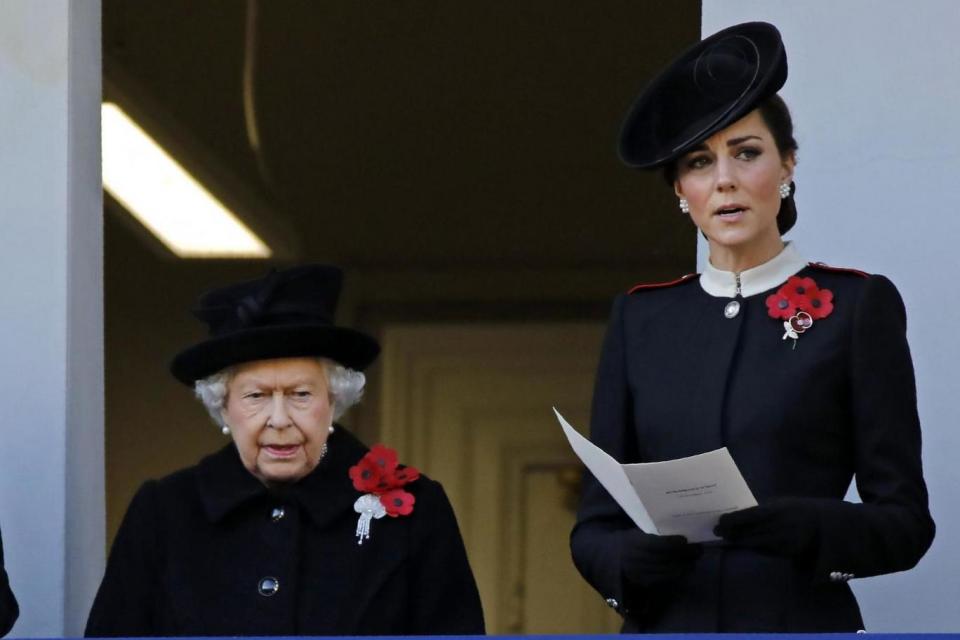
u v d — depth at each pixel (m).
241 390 18.67
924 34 22.20
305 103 35.22
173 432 35.44
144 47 34.00
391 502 18.77
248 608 18.33
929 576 21.39
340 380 18.98
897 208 21.97
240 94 34.91
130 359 35.94
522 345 36.97
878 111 22.14
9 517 22.23
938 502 21.52
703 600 17.06
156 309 36.06
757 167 17.45
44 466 22.31
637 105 18.00
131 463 35.34
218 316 19.03
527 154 36.00
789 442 17.06
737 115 17.34
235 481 18.91
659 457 17.52
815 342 17.25
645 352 17.91
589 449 16.36
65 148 22.81
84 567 22.70
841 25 22.31
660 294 18.25
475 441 36.81
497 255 37.22
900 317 17.42
